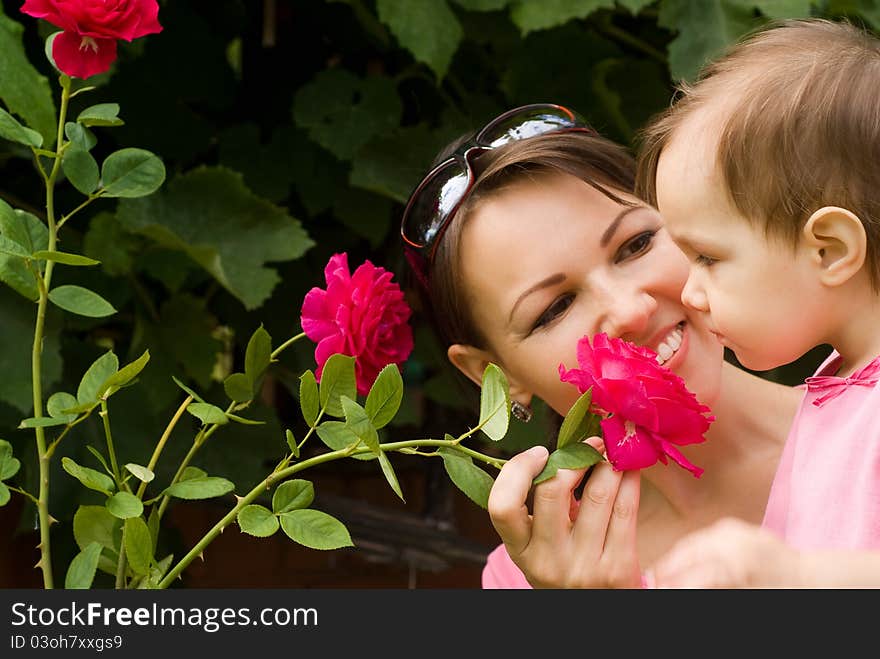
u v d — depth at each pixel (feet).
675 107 3.60
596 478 3.07
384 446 3.05
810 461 3.17
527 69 6.63
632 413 2.89
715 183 3.23
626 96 6.83
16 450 6.06
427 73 6.96
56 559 6.36
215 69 6.91
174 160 6.84
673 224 3.39
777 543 2.44
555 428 4.58
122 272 6.19
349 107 6.50
